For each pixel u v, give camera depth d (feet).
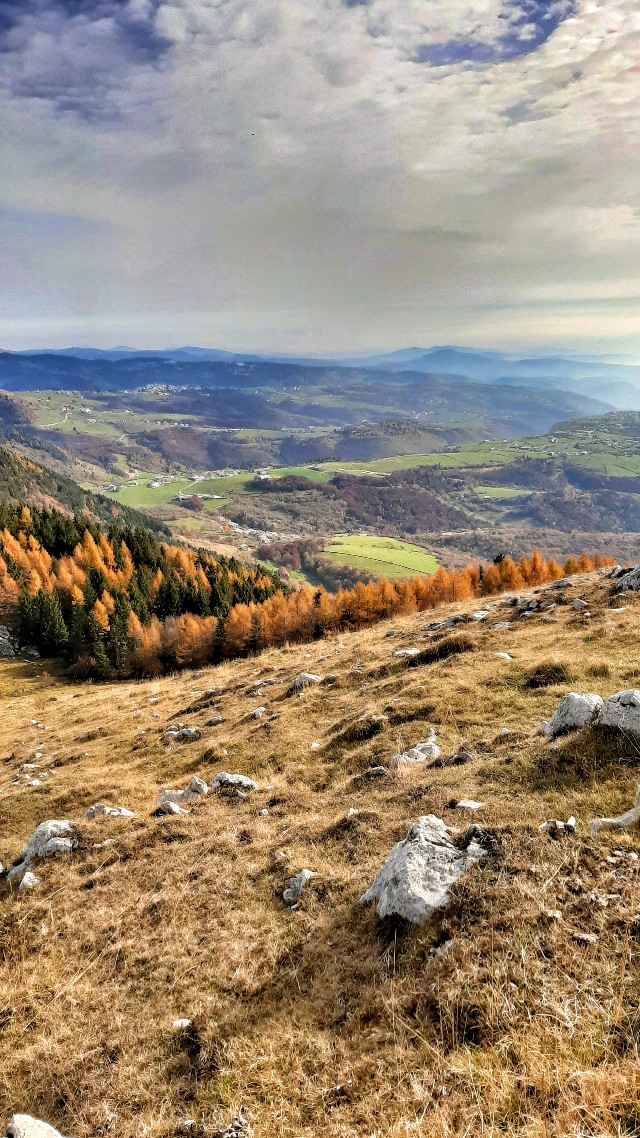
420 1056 19.58
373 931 27.68
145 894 40.32
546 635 69.87
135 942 35.12
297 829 43.16
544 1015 18.83
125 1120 22.56
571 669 54.08
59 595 309.63
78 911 40.34
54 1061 26.94
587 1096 15.55
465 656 69.21
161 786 64.28
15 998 32.53
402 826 36.63
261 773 59.26
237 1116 20.51
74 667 254.88
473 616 92.38
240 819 48.78
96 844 49.57
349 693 75.77
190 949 32.81
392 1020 21.59
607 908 22.12
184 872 41.78
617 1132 14.35
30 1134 20.51
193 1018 27.04
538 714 47.37
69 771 79.00
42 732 119.75
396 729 54.75
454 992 20.94
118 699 138.51
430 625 98.43
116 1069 25.31
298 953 29.30
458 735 49.03
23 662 263.90
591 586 87.92
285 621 244.83
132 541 445.78
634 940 20.36
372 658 89.35
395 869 28.84
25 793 69.21
